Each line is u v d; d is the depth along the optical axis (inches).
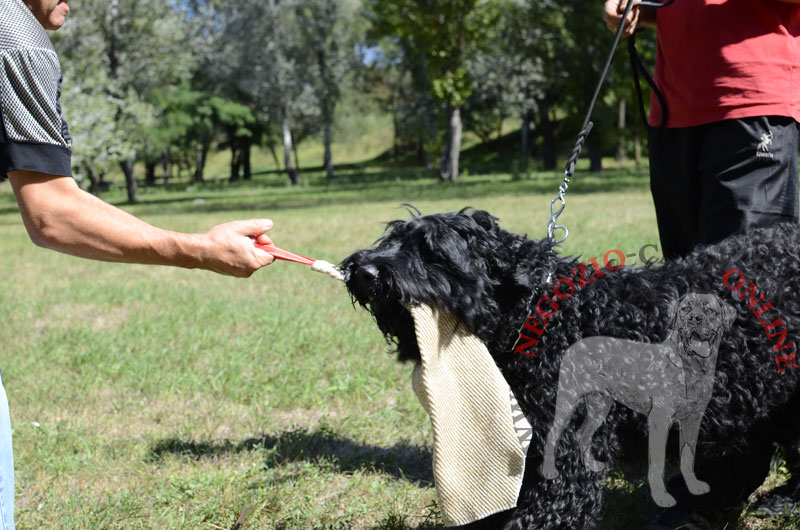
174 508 139.3
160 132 1766.7
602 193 884.0
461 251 98.6
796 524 126.7
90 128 1021.8
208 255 91.1
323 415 185.8
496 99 1692.9
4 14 84.4
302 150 3334.2
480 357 99.4
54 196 88.7
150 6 1246.3
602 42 1362.0
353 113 2161.7
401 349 106.1
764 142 127.3
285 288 354.0
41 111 86.2
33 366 232.4
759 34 129.4
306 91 1765.5
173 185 2315.5
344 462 158.4
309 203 1084.5
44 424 183.2
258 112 1984.5
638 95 152.1
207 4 1715.1
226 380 209.5
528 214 630.5
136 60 1261.1
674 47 138.9
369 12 1357.0
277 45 1691.7
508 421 98.0
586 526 102.9
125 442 171.2
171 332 267.4
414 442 171.0
